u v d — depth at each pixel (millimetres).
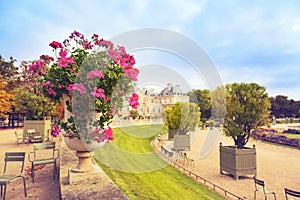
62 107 3418
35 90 14156
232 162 6941
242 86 9297
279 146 15266
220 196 5266
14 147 9625
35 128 11586
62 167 3727
